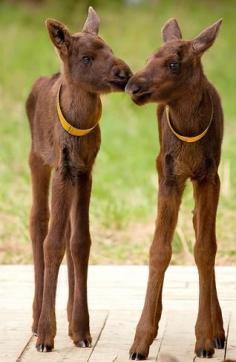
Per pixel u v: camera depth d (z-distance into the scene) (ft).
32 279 53.93
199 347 41.63
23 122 85.71
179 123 40.52
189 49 40.06
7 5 125.59
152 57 39.91
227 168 70.85
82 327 43.06
